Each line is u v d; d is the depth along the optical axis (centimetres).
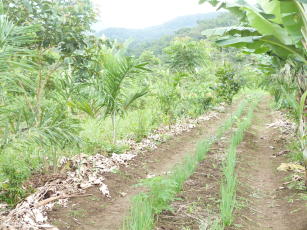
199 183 475
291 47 432
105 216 382
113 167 558
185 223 349
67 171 507
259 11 437
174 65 1728
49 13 575
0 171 402
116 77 646
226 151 670
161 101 1045
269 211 413
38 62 551
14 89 381
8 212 360
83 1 625
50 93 516
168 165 635
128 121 923
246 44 466
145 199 356
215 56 2725
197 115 1270
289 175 535
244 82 1695
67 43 605
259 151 733
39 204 378
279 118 1199
